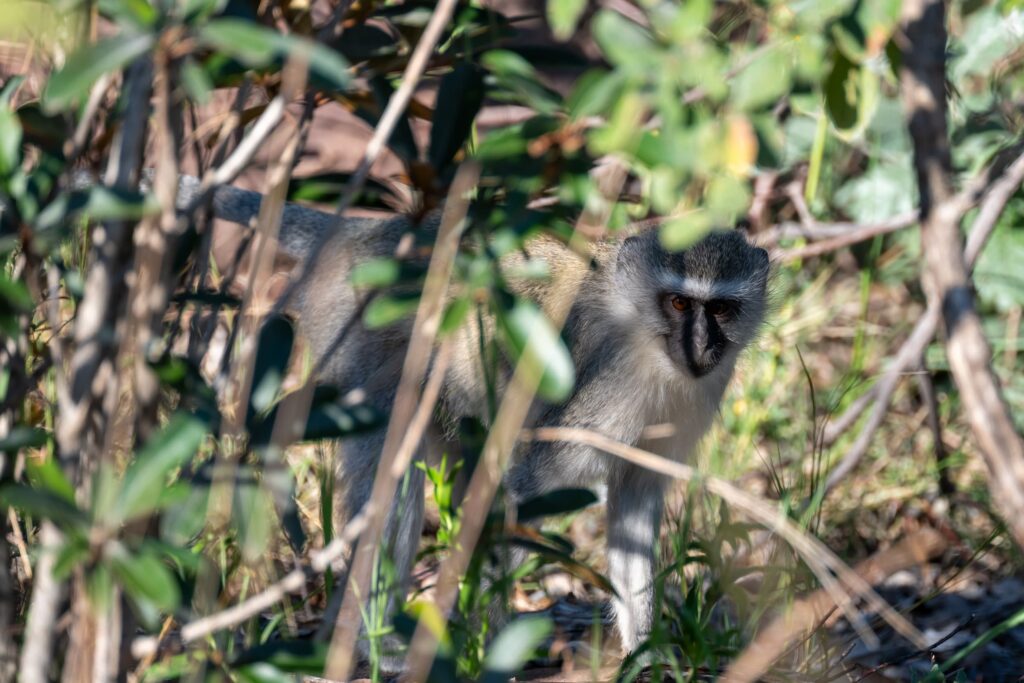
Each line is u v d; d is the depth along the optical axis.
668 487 9.90
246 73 5.00
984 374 5.00
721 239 10.20
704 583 9.62
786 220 13.64
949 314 5.04
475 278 4.83
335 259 9.93
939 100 5.01
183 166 7.87
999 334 13.35
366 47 5.56
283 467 4.69
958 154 10.70
